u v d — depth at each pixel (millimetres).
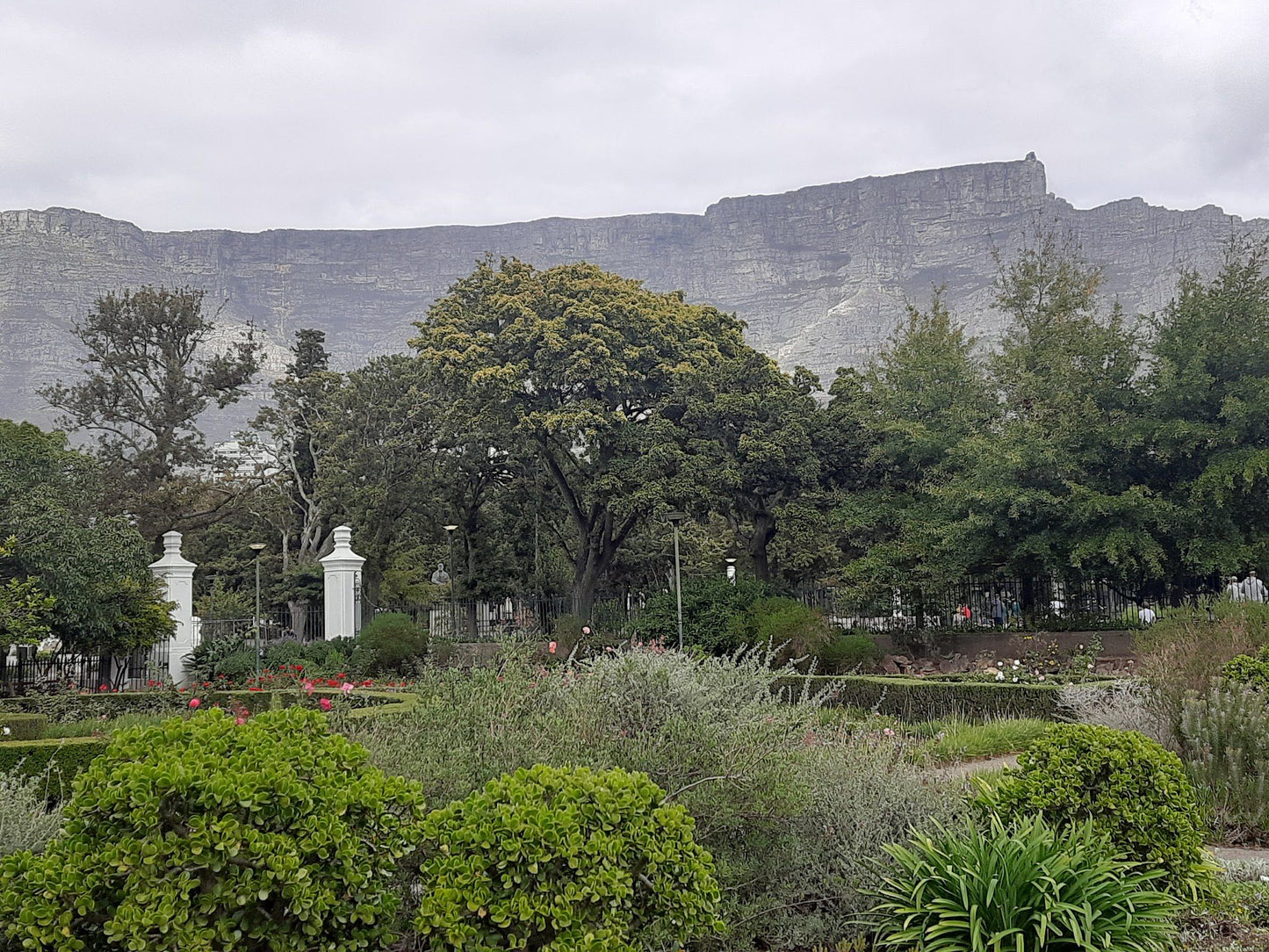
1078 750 6789
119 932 3822
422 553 51406
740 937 5539
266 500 51438
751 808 5961
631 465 33906
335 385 53594
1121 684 12445
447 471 44625
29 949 3926
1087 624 24516
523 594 45156
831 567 39625
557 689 6875
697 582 27703
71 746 11031
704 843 6027
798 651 23094
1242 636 11766
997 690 16328
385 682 22281
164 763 4035
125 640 24906
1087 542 23469
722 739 6191
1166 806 6449
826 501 32906
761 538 34188
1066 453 24219
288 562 51062
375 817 4348
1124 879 5664
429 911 4172
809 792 6133
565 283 36719
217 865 3896
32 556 22188
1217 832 8383
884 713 17531
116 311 56719
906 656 25438
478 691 6590
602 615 34188
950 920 5027
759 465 31922
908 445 28797
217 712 4730
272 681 21391
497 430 37062
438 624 36875
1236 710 9086
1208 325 23688
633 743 6250
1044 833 5539
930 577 25875
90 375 56688
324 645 26953
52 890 3977
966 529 24266
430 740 6160
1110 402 25281
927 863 5426
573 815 4324
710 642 25344
